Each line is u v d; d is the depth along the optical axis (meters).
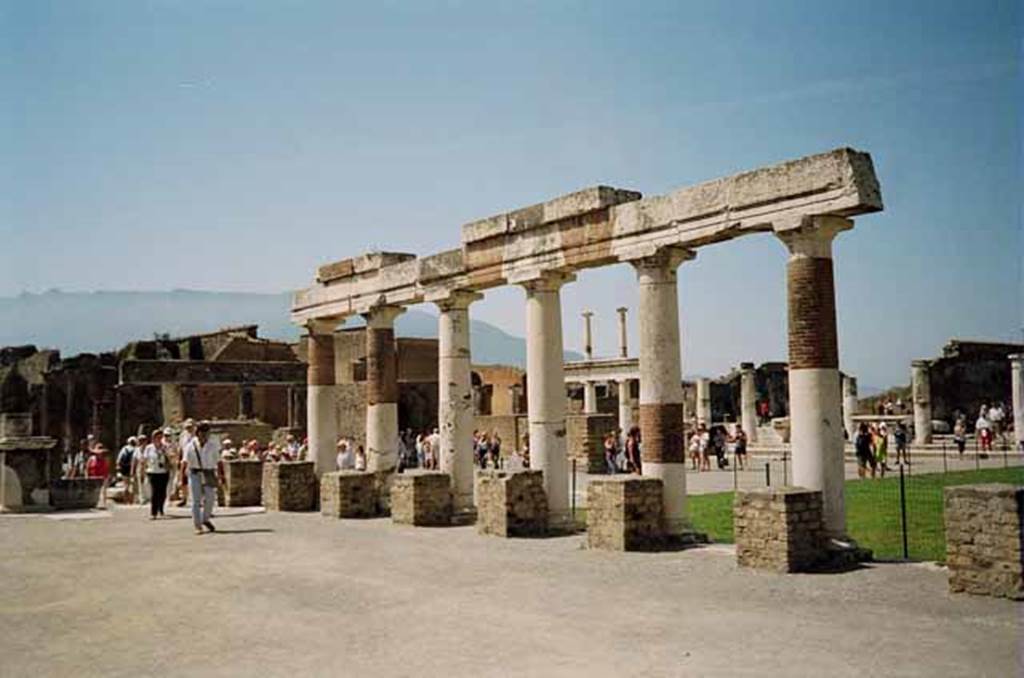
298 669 9.87
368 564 17.00
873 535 19.58
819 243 16.22
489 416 57.59
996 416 54.56
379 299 27.36
